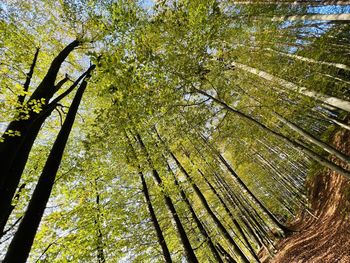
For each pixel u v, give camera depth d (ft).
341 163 39.24
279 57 30.73
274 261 45.47
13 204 18.37
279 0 30.04
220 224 38.58
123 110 17.75
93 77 16.71
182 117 22.34
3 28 19.69
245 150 49.57
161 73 17.54
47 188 12.71
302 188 67.62
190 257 26.58
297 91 24.99
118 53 16.11
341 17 23.38
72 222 23.91
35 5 24.26
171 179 27.27
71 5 22.65
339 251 26.53
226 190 53.42
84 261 22.49
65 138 15.26
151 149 22.49
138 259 29.43
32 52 23.25
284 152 67.67
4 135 14.03
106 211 24.21
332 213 37.99
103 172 27.02
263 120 38.11
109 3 19.22
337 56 29.68
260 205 53.01
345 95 31.14
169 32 18.33
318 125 55.01
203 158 35.70
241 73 32.09
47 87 18.42
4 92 17.35
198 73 20.06
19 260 10.17
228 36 25.26
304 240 40.32
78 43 23.70
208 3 19.30
